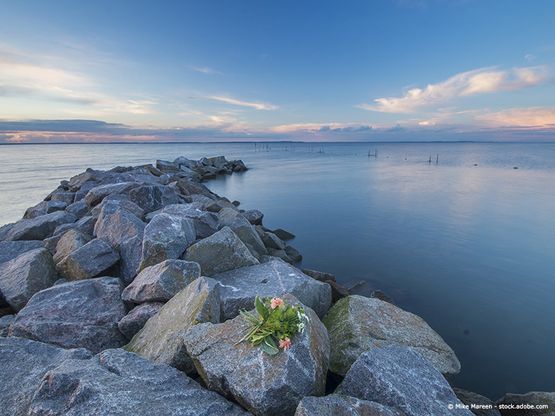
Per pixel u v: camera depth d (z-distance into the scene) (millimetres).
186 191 29000
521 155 129125
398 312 9711
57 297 8922
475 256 18812
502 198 35125
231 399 5305
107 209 14695
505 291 14773
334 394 5254
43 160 93312
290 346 5438
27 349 6281
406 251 19766
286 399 4918
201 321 6754
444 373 8250
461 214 28219
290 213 30062
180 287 8914
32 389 5289
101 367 5418
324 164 86688
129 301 9125
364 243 21328
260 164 87188
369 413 4645
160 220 11727
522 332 11734
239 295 8938
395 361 5879
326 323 9422
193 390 5238
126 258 11469
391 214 28812
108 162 86062
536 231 23125
